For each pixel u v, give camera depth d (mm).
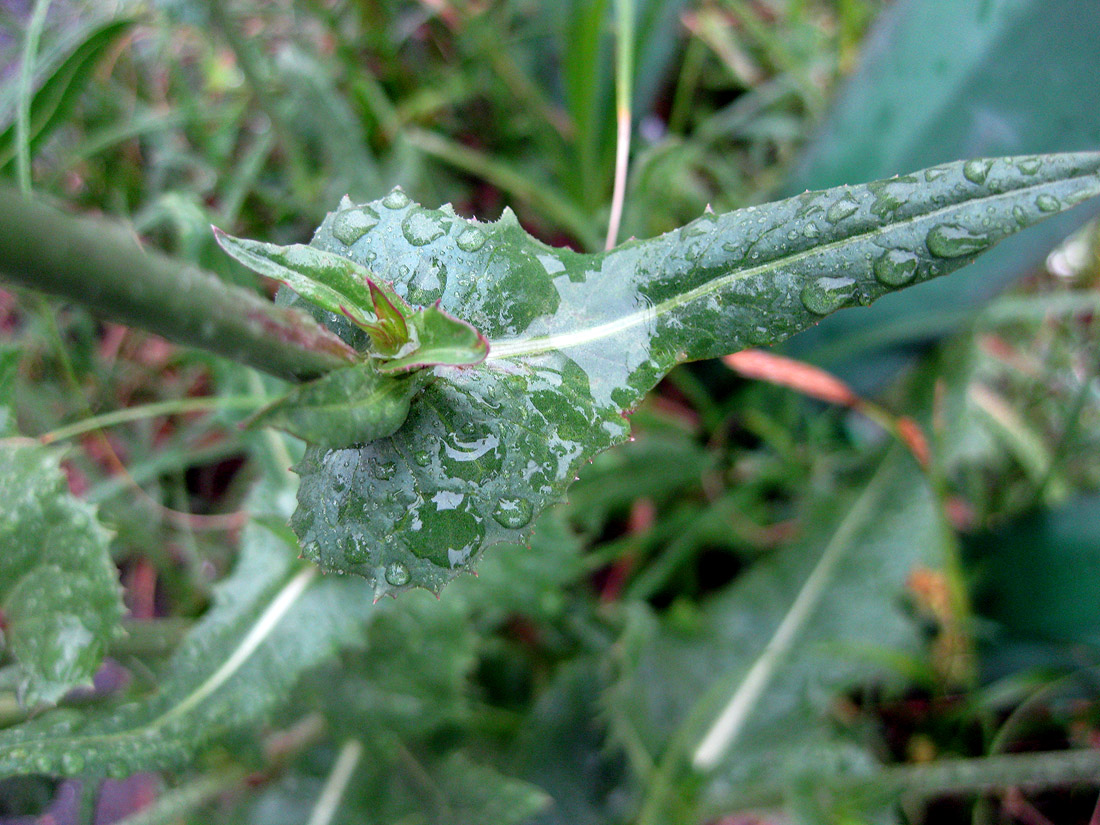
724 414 294
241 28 332
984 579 261
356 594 191
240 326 89
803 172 261
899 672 243
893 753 261
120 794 246
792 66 314
